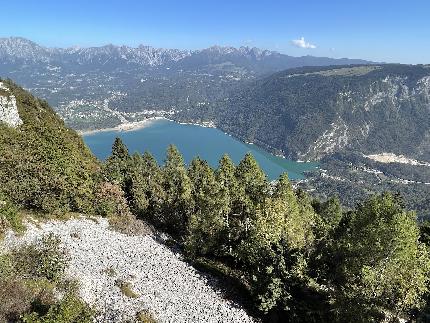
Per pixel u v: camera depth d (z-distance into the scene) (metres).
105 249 52.94
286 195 75.81
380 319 40.81
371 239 45.25
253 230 55.34
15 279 35.94
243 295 51.41
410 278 40.38
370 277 40.72
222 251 64.50
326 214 106.38
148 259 54.94
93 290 40.53
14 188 55.16
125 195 92.19
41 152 62.16
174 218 83.25
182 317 41.66
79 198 64.69
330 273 53.81
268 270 45.81
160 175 121.69
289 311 45.31
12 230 45.19
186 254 63.03
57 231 52.50
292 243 51.19
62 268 40.31
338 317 41.53
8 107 101.44
